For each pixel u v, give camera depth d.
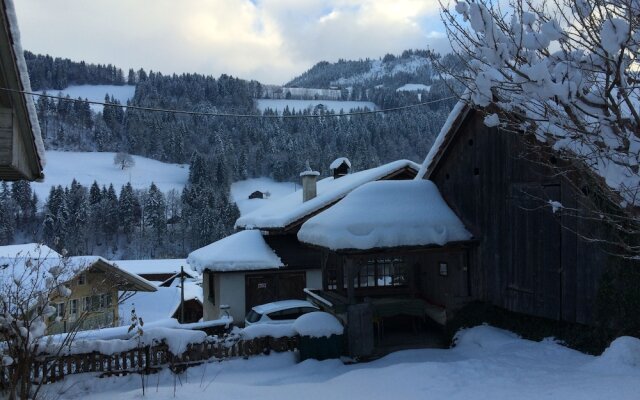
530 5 4.73
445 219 12.25
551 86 3.73
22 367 6.78
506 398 6.49
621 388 6.04
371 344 10.92
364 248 11.16
